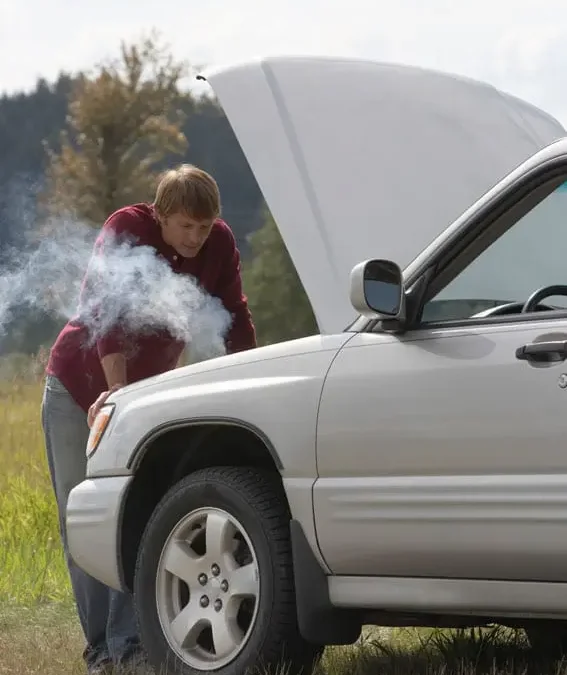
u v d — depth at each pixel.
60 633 8.86
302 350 6.44
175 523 6.84
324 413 6.20
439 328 6.01
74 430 7.91
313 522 6.22
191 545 6.93
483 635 7.62
